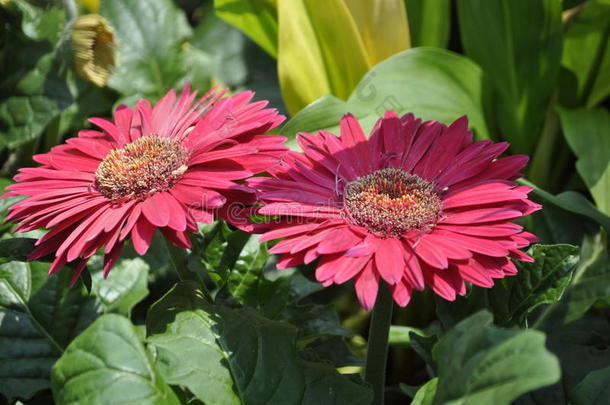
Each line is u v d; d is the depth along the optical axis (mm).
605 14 601
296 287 563
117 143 505
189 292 490
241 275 537
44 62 602
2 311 540
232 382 472
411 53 596
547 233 583
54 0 594
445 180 484
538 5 600
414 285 441
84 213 473
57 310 546
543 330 557
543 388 523
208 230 529
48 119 601
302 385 478
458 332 442
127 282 562
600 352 534
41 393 547
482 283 444
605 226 554
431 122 506
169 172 475
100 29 561
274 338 483
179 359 470
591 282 567
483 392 418
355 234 461
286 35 607
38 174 486
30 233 562
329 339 540
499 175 479
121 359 449
